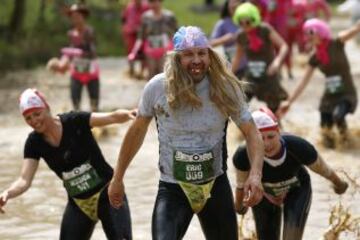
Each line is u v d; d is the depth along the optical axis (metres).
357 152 25.97
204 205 12.98
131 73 48.00
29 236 17.97
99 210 14.42
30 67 53.72
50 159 14.34
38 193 21.73
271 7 44.34
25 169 14.33
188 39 12.34
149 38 38.62
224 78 12.50
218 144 12.86
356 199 20.05
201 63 12.39
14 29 61.72
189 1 108.88
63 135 14.18
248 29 26.59
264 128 14.23
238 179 14.68
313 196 20.50
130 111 14.12
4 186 22.66
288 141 14.58
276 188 14.89
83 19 31.42
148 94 12.68
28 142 14.39
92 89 31.69
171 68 12.47
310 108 35.31
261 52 26.78
